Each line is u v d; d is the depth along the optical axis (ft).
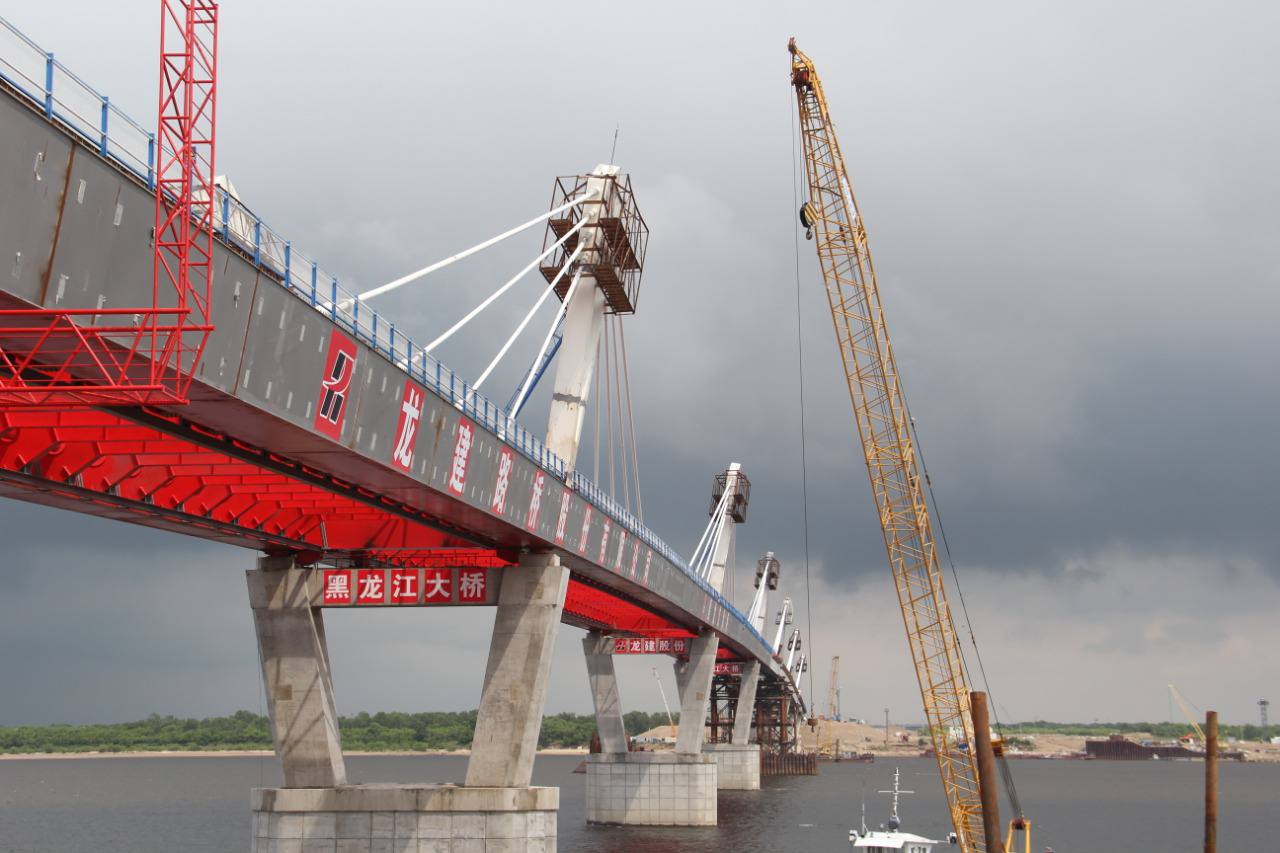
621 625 422.00
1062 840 496.23
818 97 316.40
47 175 92.68
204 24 100.68
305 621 205.87
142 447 136.56
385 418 149.59
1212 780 242.58
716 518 635.25
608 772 429.38
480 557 225.97
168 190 106.22
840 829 442.91
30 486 134.00
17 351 102.63
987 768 191.62
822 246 313.12
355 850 199.41
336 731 210.38
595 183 281.13
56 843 467.93
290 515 197.77
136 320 103.86
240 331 118.32
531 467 199.82
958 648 285.84
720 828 428.97
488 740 209.87
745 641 531.50
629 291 295.28
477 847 200.13
